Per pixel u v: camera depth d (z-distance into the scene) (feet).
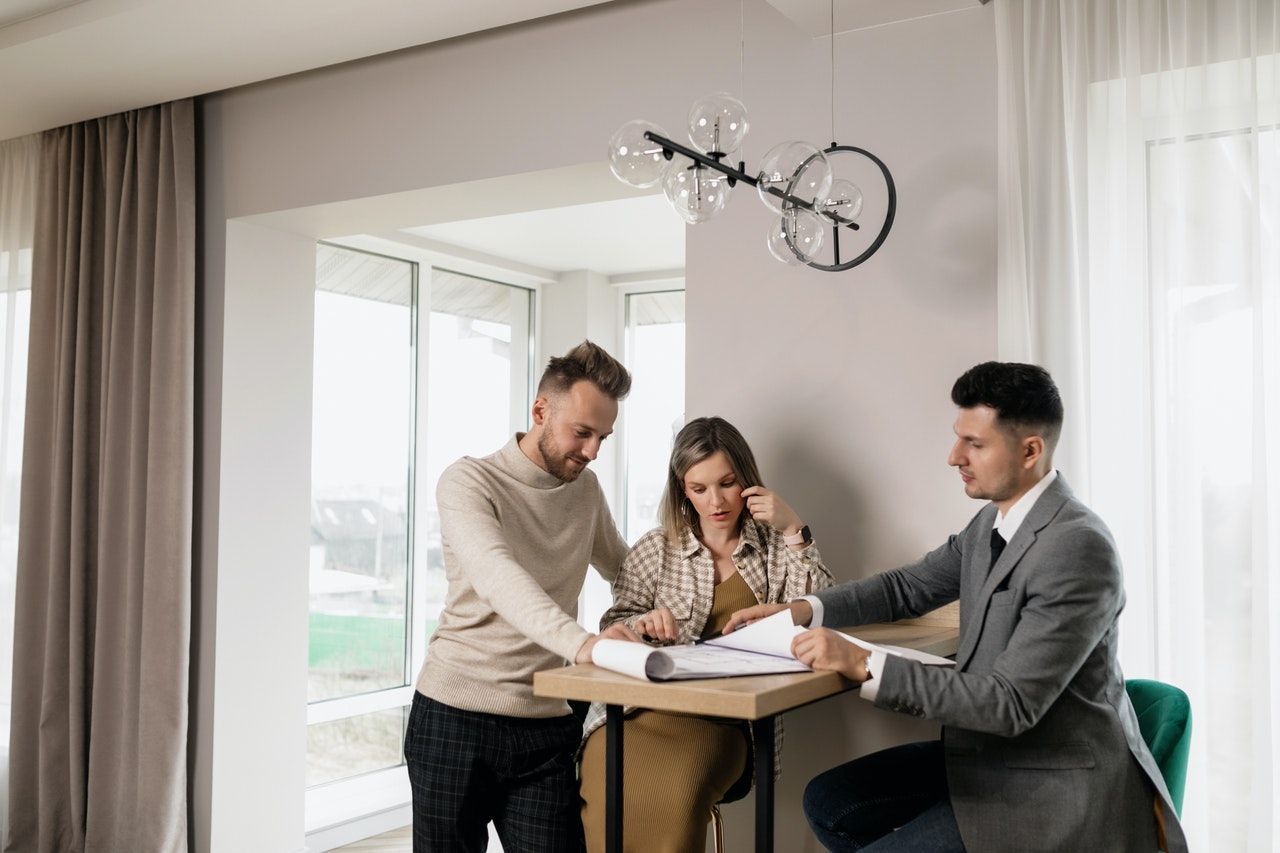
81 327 12.32
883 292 8.48
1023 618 5.88
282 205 11.57
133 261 12.21
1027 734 5.94
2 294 13.37
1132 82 7.52
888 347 8.44
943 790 7.05
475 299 18.33
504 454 7.44
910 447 8.32
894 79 8.54
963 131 8.26
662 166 6.16
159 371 11.73
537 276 18.90
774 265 8.91
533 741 7.30
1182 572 7.12
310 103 11.43
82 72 11.02
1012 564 6.11
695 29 9.37
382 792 15.52
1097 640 5.79
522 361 19.30
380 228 12.34
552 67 10.05
